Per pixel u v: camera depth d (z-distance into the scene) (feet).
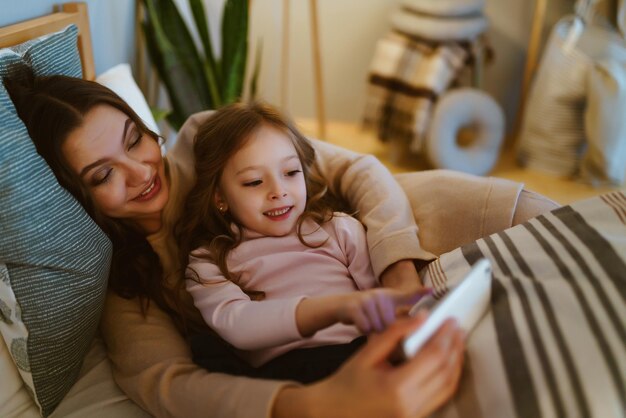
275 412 2.19
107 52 5.32
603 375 1.90
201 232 3.35
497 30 7.92
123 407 2.88
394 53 7.12
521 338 2.13
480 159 7.06
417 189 3.65
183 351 2.97
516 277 2.48
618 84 6.29
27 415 2.81
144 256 3.34
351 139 8.31
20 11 3.78
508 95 8.31
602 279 2.22
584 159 6.96
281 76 8.36
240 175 3.10
